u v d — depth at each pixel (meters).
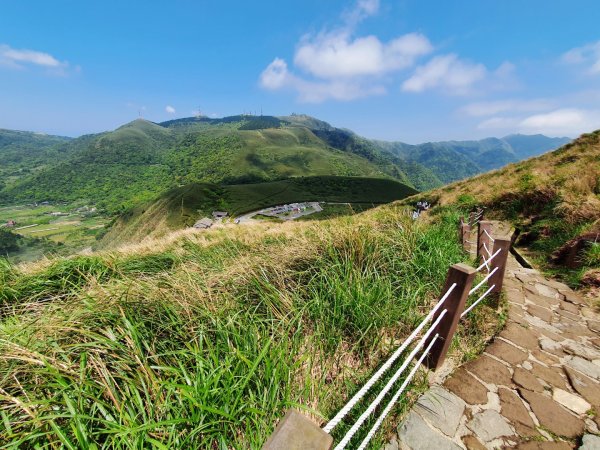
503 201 10.35
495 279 3.85
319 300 3.17
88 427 1.63
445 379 2.68
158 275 3.90
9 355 1.80
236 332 2.49
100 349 2.02
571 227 6.39
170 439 1.57
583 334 3.44
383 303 3.33
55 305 2.92
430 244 4.66
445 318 2.61
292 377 2.22
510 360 2.94
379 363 2.68
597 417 2.27
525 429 2.18
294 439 0.97
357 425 1.62
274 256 4.19
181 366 1.94
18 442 1.43
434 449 2.02
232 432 1.79
